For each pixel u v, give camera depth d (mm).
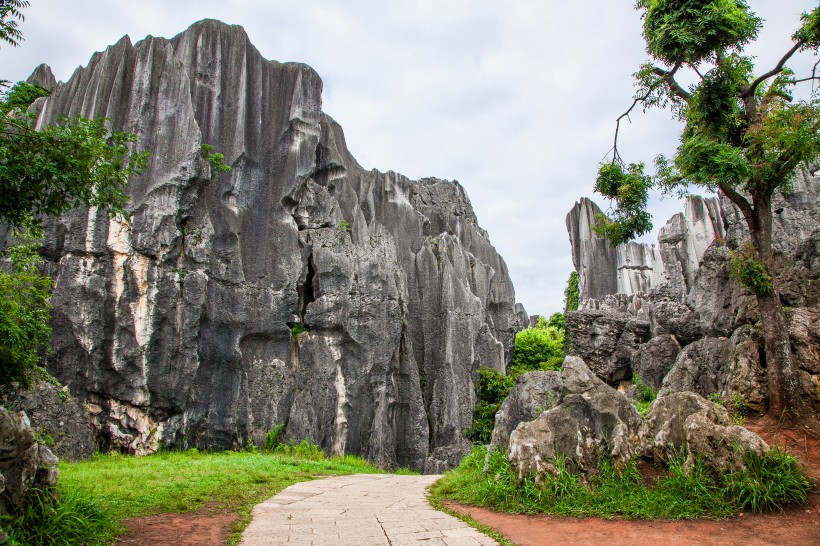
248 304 31328
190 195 28984
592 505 10516
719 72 16391
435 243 43531
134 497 11953
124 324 26562
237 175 32156
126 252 27250
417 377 37031
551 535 9086
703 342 21547
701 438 11164
